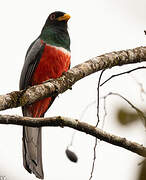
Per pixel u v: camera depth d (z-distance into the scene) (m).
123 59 7.02
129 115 4.86
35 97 6.37
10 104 6.02
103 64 6.93
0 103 5.91
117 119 4.88
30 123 5.50
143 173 4.12
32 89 6.37
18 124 5.50
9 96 6.04
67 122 5.62
